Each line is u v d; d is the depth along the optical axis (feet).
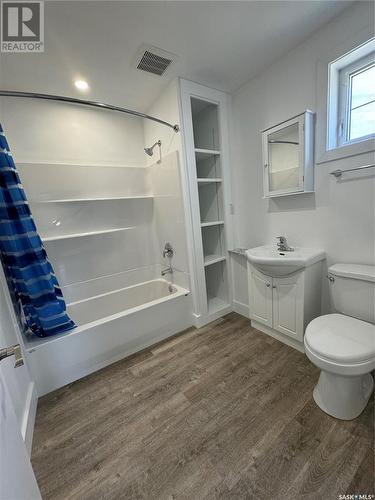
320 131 5.23
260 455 3.61
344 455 3.49
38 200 6.81
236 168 7.60
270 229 6.91
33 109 6.61
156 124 7.50
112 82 6.07
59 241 7.25
